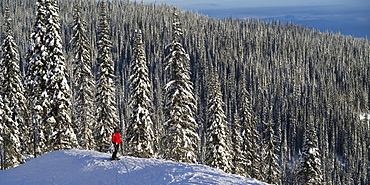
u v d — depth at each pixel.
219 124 33.44
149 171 15.48
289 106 123.31
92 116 37.34
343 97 149.88
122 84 138.38
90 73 36.34
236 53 183.50
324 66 191.25
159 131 58.00
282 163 89.19
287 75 162.00
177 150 30.78
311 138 34.56
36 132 37.22
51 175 16.64
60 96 30.81
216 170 15.17
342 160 111.38
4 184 16.06
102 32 35.69
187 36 189.12
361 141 114.69
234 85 127.94
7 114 35.09
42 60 31.48
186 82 31.17
